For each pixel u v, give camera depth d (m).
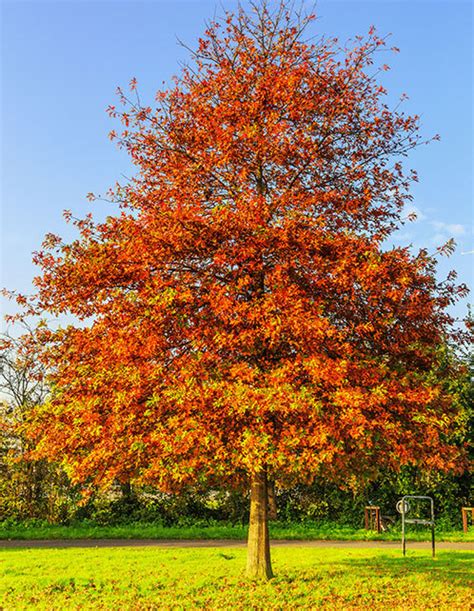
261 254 10.70
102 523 24.00
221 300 9.96
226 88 12.62
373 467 11.45
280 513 26.09
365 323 10.77
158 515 24.56
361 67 13.05
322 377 9.42
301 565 14.31
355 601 10.75
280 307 9.93
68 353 11.34
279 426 9.98
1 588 11.83
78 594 11.38
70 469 10.81
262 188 12.79
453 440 24.86
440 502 26.17
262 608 10.22
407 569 13.91
